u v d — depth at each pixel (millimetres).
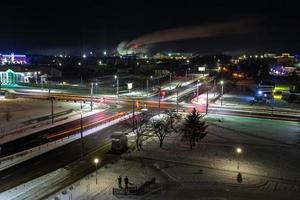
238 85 143375
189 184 39000
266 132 63719
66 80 153625
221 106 93188
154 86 137750
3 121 70562
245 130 65125
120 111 84438
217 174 42156
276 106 94000
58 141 57156
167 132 60281
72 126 68188
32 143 56250
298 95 107188
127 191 36812
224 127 67438
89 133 62500
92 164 46031
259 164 45844
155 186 38312
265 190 37469
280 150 52344
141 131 60594
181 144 54938
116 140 51469
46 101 99375
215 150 51938
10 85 141500
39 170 44094
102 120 73938
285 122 73250
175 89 130125
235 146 54188
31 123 70062
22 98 105625
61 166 45469
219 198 35281
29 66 174000
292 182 39844
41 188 38500
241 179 40031
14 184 39781
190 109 88000
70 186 38344
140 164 45656
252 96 112812
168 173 42406
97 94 115688
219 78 171375
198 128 55469
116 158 48344
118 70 192875
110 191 37156
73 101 99625
